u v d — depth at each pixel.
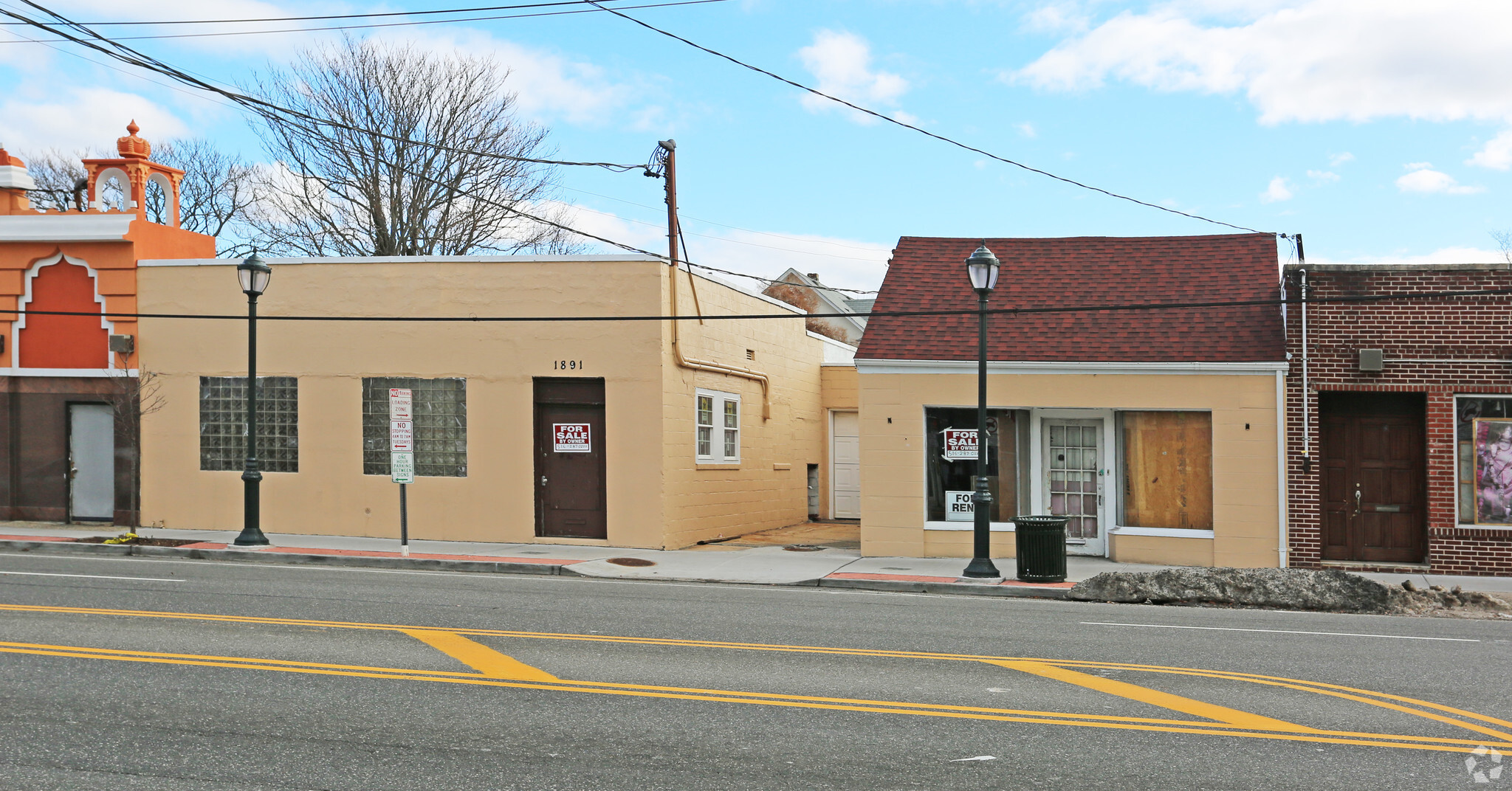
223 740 6.69
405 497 17.75
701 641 10.16
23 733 6.79
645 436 19.08
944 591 15.34
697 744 6.74
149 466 20.59
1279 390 17.12
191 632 10.10
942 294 19.23
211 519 20.41
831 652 9.72
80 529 20.22
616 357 19.14
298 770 6.13
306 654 9.20
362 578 14.73
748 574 16.34
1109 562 17.64
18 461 21.02
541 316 19.41
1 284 20.91
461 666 8.84
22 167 21.52
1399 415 17.38
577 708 7.57
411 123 33.88
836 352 31.03
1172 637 10.94
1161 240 19.89
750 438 23.83
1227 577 14.21
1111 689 8.36
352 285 20.03
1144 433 17.97
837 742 6.82
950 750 6.66
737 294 22.88
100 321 20.77
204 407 20.47
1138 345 17.78
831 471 28.84
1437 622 12.53
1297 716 7.57
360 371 19.97
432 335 19.73
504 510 19.50
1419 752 6.72
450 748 6.59
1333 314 17.03
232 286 20.39
